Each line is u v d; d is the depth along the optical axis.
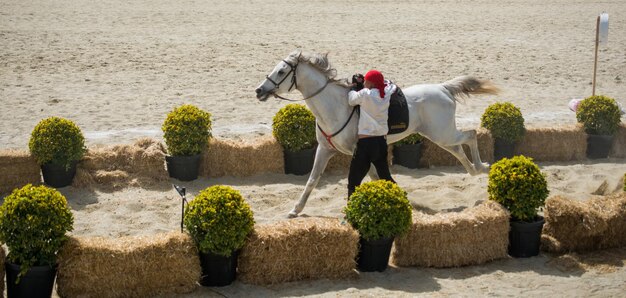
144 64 22.16
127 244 7.95
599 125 14.26
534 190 9.34
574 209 9.49
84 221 10.26
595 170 13.42
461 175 13.02
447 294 8.19
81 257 7.75
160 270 8.02
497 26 31.97
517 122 13.78
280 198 11.58
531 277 8.74
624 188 10.39
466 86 11.41
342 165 13.16
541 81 21.62
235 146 12.59
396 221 8.64
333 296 8.05
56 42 24.83
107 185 11.80
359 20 32.59
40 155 11.41
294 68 10.14
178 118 12.20
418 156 13.50
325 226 8.52
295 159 12.80
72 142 11.54
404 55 24.78
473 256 9.12
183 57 23.31
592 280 8.66
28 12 31.11
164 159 12.36
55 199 7.83
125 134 14.98
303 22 31.42
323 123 10.32
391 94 10.31
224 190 8.36
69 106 17.20
